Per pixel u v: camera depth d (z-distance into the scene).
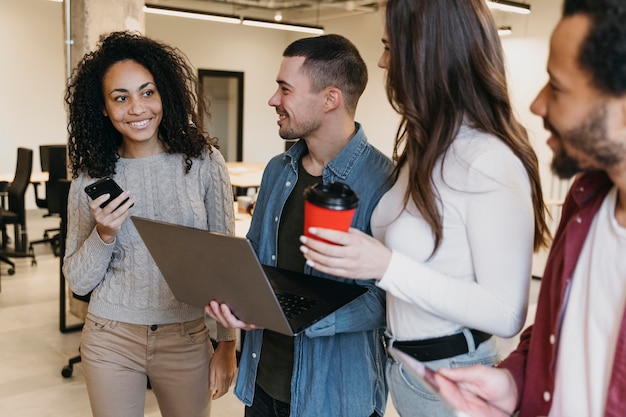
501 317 1.10
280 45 11.53
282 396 1.67
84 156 1.83
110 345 1.82
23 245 6.11
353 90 1.56
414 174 1.16
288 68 1.53
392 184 1.41
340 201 1.02
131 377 1.86
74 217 1.87
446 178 1.14
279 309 1.18
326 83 1.52
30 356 3.81
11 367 3.64
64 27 4.32
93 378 1.84
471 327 1.13
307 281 1.49
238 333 4.11
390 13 1.18
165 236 1.27
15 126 8.43
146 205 1.84
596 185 0.89
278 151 11.84
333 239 1.04
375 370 1.61
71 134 1.85
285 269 1.61
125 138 1.85
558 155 0.82
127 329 1.82
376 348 1.62
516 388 1.05
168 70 1.81
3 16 8.16
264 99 11.45
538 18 7.69
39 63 8.50
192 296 1.41
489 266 1.10
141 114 1.74
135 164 1.85
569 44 0.74
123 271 1.81
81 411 3.17
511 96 1.37
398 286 1.09
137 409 1.90
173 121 1.83
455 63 1.14
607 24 0.70
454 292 1.09
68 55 4.32
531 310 4.45
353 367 1.56
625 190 0.79
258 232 1.77
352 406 1.55
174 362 1.86
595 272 0.87
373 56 10.02
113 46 1.78
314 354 1.55
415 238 1.19
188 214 1.87
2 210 6.12
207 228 1.95
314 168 1.64
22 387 3.40
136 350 1.83
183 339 1.85
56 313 4.59
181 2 9.90
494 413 0.99
